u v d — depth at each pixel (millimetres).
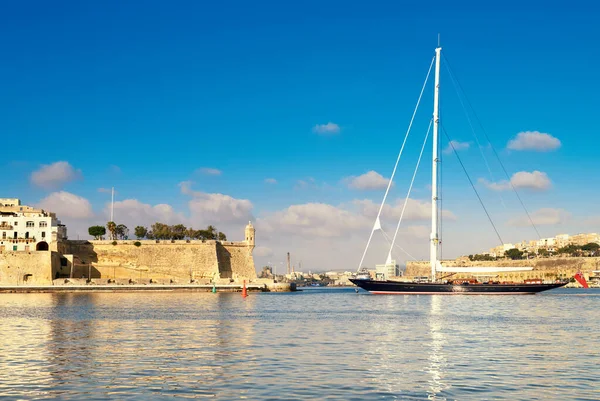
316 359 32469
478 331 47375
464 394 24344
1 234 147750
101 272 156000
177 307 78938
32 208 165000
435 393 24484
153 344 38500
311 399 23344
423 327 50500
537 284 113812
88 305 82938
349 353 34750
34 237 149000
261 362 31406
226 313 67438
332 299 106250
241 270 172625
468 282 116188
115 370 29047
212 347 37125
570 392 24750
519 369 29797
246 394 24109
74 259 155750
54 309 73500
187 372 28578
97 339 41094
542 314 66500
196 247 165750
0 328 48469
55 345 37844
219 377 27391
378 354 34438
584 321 57188
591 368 30172
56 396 23797
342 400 23219
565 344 39375
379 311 71312
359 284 118688
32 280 139625
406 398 23625
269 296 124500
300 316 62969
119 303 88750
